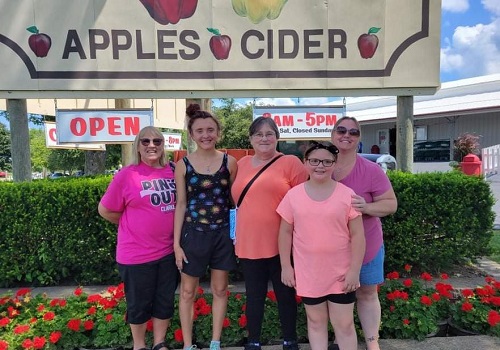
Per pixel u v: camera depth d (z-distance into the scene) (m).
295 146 8.55
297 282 2.48
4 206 4.25
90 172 9.78
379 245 2.64
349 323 2.46
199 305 3.35
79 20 4.87
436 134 17.50
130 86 4.96
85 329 3.14
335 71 5.05
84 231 4.28
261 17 4.98
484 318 3.21
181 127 11.30
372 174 2.57
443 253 4.34
